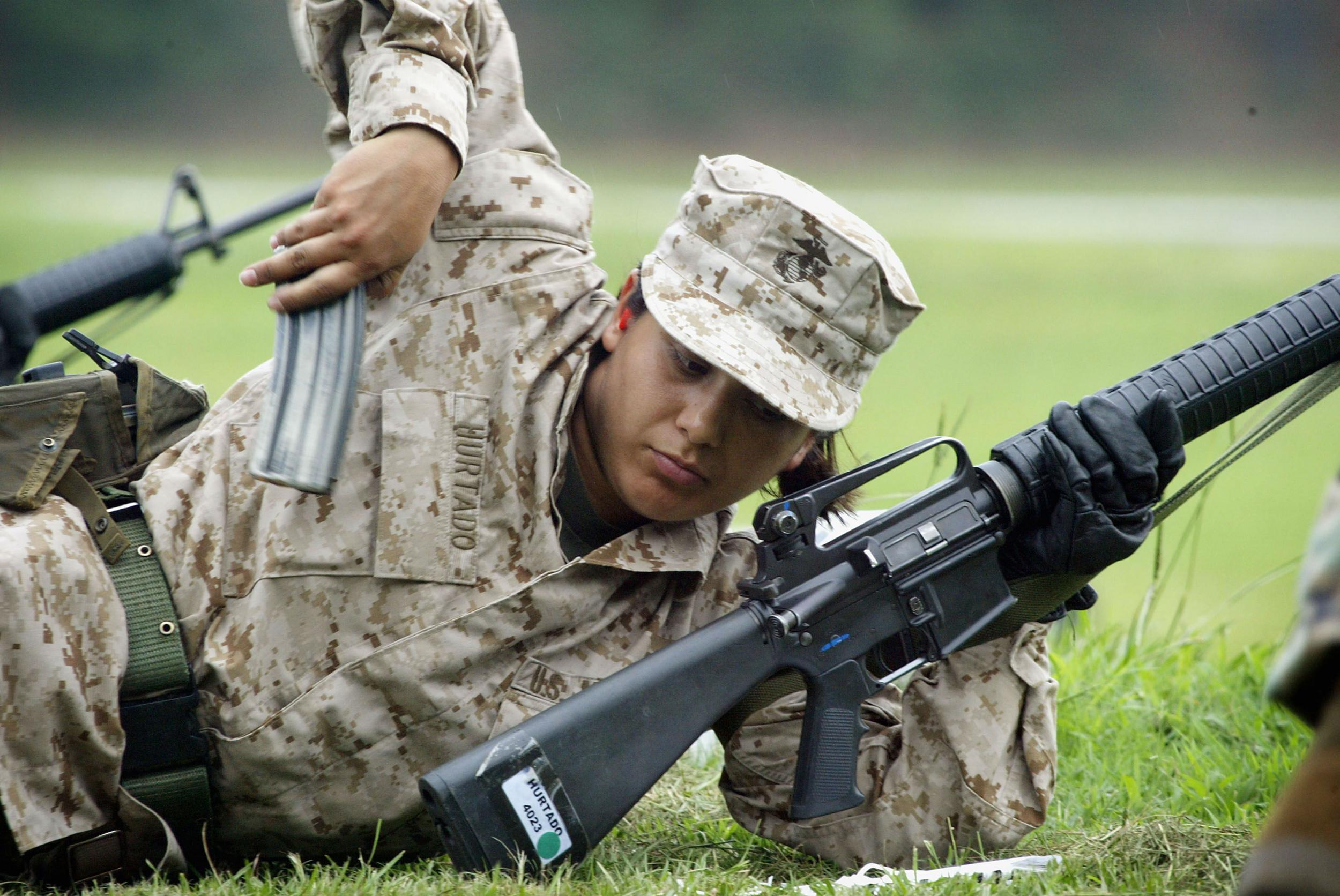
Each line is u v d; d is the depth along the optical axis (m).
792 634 7.61
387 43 8.16
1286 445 45.06
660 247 8.05
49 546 7.52
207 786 7.87
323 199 7.75
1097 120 138.00
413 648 7.80
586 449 8.20
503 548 8.01
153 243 18.03
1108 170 137.38
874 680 7.83
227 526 8.09
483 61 8.84
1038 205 119.12
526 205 8.49
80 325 28.44
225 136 129.50
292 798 7.93
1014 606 8.35
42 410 7.97
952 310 70.50
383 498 7.91
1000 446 8.10
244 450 8.27
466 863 7.05
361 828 8.06
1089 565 8.00
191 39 130.62
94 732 7.51
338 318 7.75
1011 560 8.32
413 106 7.90
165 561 7.99
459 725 7.91
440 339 8.20
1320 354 8.53
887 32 135.25
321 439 7.45
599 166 126.38
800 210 7.77
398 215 7.79
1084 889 7.44
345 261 7.75
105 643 7.60
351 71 8.45
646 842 8.84
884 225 103.31
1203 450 24.50
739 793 8.69
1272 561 28.70
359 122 8.09
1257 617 22.12
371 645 7.89
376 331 8.28
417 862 8.25
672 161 128.62
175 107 129.75
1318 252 92.75
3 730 7.30
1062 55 138.75
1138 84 139.38
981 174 136.12
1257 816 9.02
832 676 7.73
